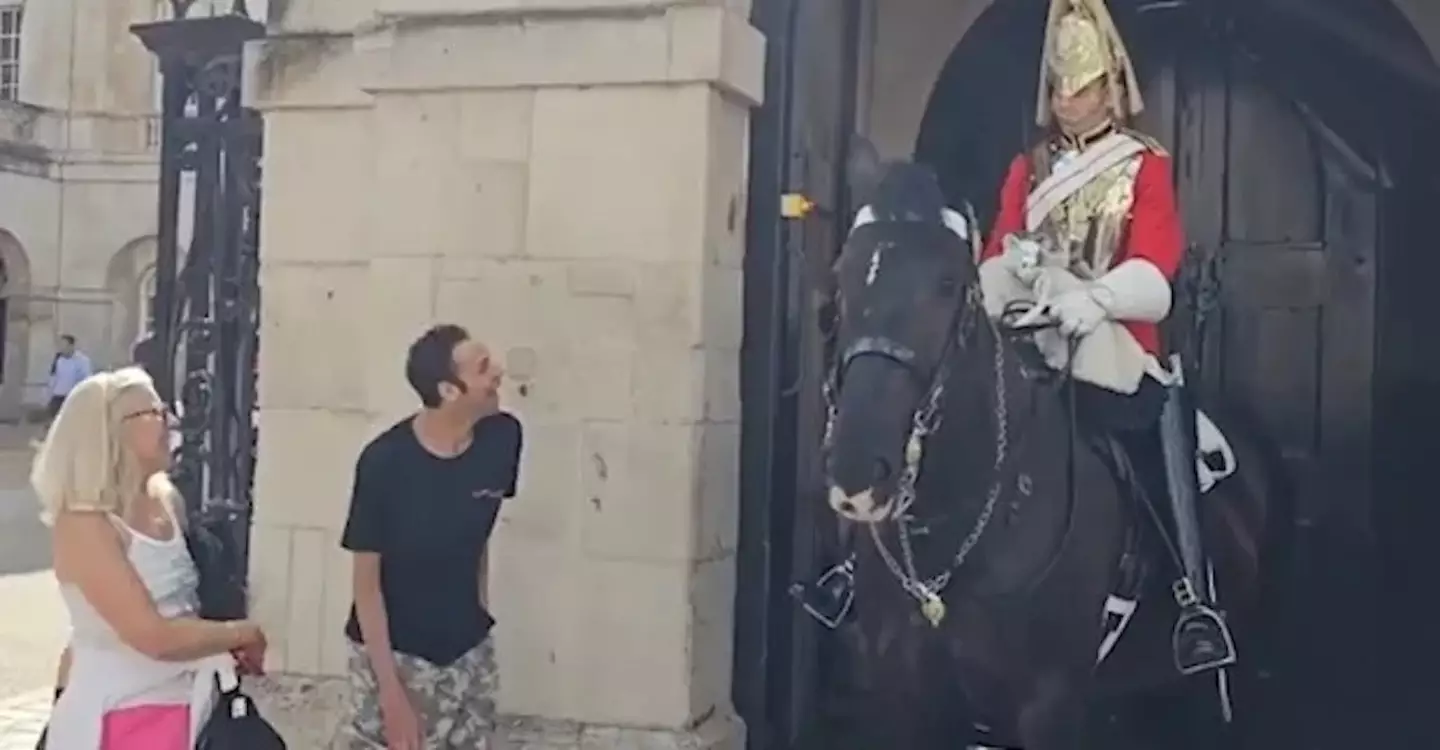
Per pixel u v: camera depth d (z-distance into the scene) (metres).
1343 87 5.35
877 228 3.59
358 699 3.92
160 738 3.56
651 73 4.46
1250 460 5.26
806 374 4.84
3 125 27.16
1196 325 5.42
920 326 3.51
